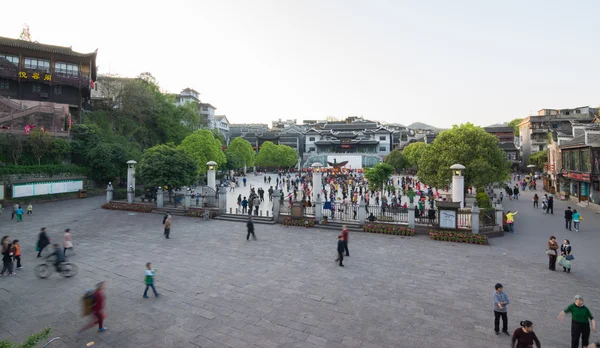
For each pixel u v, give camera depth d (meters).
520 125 81.38
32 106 40.75
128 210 30.56
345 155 91.81
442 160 29.47
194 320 10.15
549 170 44.19
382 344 8.82
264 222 25.14
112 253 17.17
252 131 131.75
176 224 24.95
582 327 8.06
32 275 13.95
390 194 40.09
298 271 14.58
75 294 12.07
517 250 17.75
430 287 12.74
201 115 87.44
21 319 10.18
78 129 42.72
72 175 39.22
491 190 39.91
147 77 63.50
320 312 10.68
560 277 13.70
